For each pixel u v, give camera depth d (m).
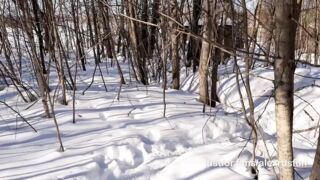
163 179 3.44
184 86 7.35
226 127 4.53
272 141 4.02
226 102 6.12
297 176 3.20
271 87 6.04
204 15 4.91
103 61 10.66
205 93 5.65
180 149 4.03
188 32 2.43
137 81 7.42
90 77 7.82
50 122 4.77
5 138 4.36
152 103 5.45
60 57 5.30
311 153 3.68
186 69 8.09
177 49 6.74
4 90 6.48
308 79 6.23
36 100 5.80
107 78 7.76
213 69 5.57
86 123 4.70
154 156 3.85
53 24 4.93
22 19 5.05
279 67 2.36
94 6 8.80
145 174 3.55
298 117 5.13
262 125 4.98
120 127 4.52
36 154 3.92
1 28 7.10
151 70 8.36
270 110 5.30
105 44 10.00
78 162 3.67
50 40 5.07
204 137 4.30
